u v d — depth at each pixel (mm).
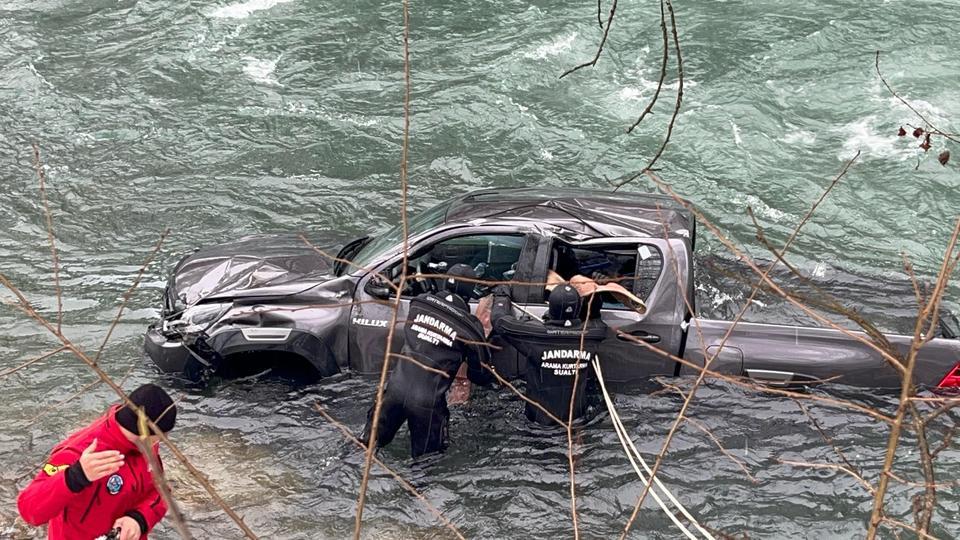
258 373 6973
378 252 6949
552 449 6250
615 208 7086
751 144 10781
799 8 13781
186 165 10617
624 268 6785
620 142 10883
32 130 11250
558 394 6137
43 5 14641
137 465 4141
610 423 6469
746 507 5777
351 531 5586
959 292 8297
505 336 6074
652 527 5633
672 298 6508
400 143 10977
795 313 6801
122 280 8562
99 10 14438
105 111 11680
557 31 13211
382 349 6742
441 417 5973
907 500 5793
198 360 6777
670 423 6465
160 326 6898
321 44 13195
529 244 6559
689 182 10156
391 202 9938
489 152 10797
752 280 7258
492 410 6598
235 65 12758
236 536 5531
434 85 12086
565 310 5961
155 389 4055
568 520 5684
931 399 3283
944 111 11320
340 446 6281
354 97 11930
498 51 12797
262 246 7605
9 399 6805
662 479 6004
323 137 11109
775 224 9477
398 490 5910
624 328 6496
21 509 3984
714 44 12812
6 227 9430
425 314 5938
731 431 6387
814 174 10289
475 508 5766
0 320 7855
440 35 13320
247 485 5945
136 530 4148
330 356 6777
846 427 6406
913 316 6809
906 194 9945
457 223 6730
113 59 12969
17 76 12352
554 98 11758
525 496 5859
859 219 9570
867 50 12633
